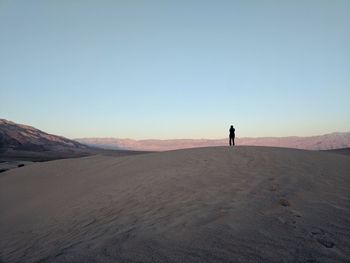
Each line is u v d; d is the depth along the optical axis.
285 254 4.44
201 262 4.26
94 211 8.77
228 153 14.13
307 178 9.08
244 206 6.68
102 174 15.59
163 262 4.32
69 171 18.91
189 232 5.40
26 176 19.72
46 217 9.91
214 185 8.87
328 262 4.21
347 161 12.15
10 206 13.59
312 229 5.36
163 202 7.96
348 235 5.08
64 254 5.14
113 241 5.38
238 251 4.55
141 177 11.98
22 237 8.10
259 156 12.73
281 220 5.80
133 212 7.57
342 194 7.50
